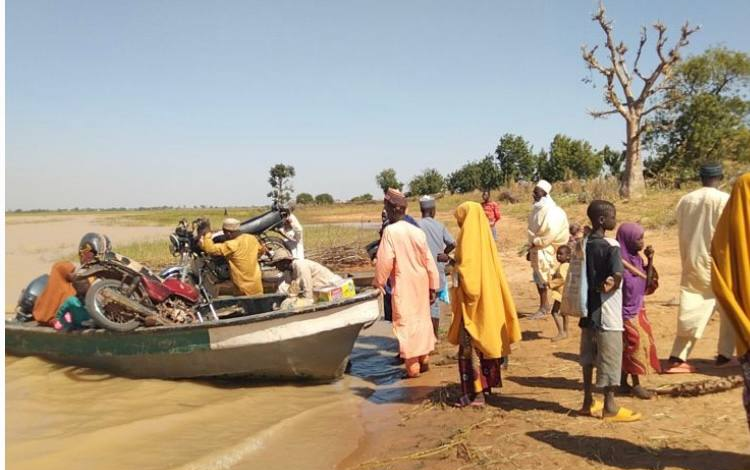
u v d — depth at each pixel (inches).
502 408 228.4
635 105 1194.6
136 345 295.7
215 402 265.4
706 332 311.6
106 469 192.1
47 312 340.8
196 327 280.7
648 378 244.1
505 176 2581.2
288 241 480.4
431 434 213.6
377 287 279.7
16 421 237.5
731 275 158.4
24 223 2669.8
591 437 191.9
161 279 316.8
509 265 624.4
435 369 303.7
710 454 172.2
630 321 219.3
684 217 248.1
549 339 325.7
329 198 3742.6
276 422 237.3
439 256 311.6
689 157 1736.0
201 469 195.0
